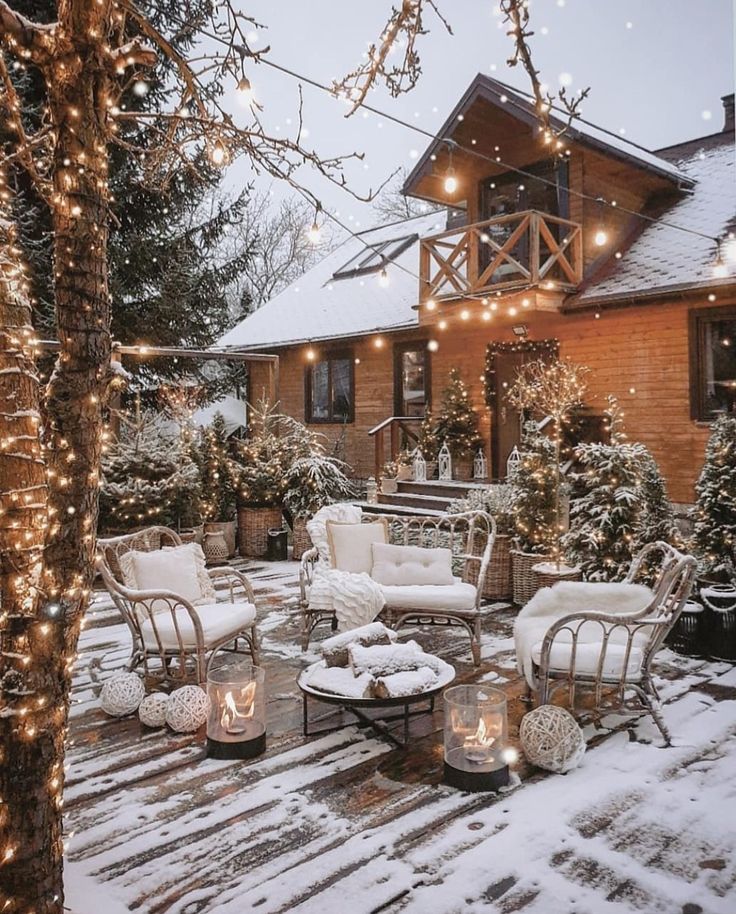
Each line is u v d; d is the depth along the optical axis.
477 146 10.81
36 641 1.90
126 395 13.46
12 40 1.83
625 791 3.34
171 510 8.22
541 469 6.63
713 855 2.84
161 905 2.57
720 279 8.15
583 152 9.84
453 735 3.45
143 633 4.46
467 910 2.53
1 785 1.90
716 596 5.19
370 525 5.89
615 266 9.87
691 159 11.77
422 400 12.48
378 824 3.08
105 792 3.37
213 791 3.37
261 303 25.27
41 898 1.94
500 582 6.83
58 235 1.92
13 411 1.85
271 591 7.39
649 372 9.25
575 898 2.58
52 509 1.93
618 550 6.21
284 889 2.65
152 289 13.58
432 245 10.60
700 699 4.45
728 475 5.68
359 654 3.89
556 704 4.38
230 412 19.48
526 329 10.41
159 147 2.61
